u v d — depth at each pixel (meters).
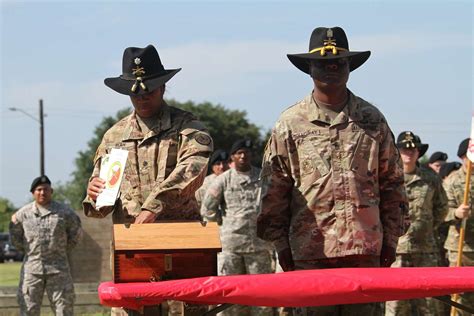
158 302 7.22
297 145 8.88
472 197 16.08
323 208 8.79
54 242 17.08
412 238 15.49
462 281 7.29
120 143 9.59
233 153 16.72
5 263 61.66
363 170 8.83
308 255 8.81
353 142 8.84
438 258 15.73
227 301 7.23
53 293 17.08
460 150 16.30
